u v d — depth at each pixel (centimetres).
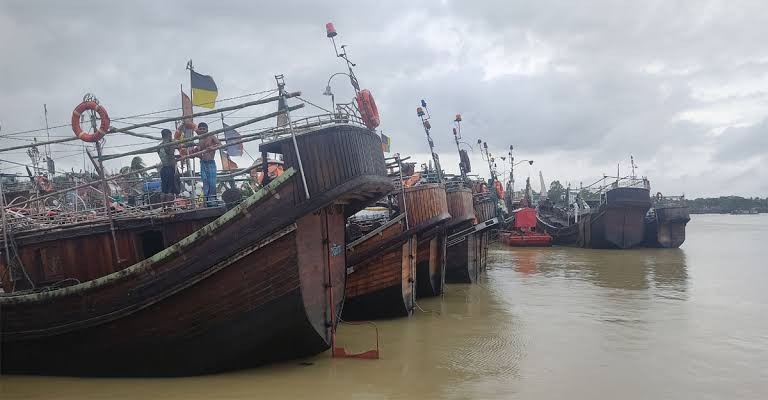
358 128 1450
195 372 1310
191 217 1367
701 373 1420
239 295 1257
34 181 2197
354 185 1382
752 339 1758
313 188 1315
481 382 1326
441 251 2562
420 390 1256
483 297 2536
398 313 2042
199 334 1266
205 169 1465
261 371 1368
